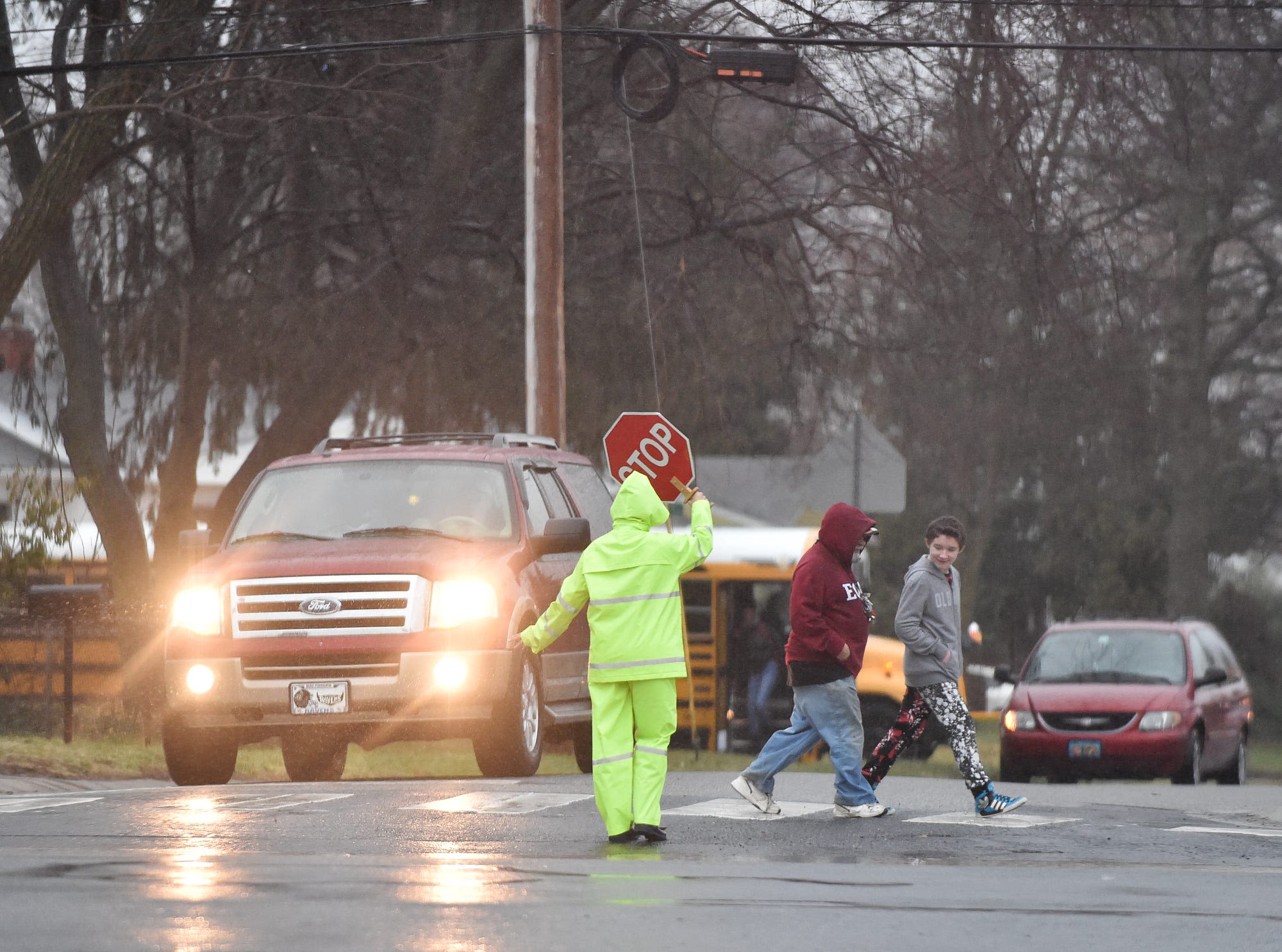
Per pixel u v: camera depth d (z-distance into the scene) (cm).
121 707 7538
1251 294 15175
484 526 5153
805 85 8556
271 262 8706
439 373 9262
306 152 8300
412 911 2583
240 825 3669
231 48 7988
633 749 3562
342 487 5253
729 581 9869
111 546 8194
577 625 5531
